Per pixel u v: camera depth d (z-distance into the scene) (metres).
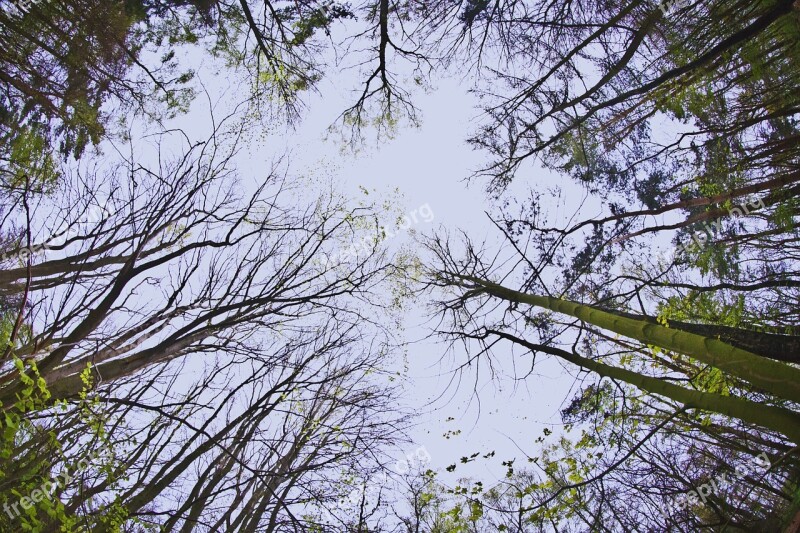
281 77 8.91
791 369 4.35
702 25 7.31
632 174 8.85
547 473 7.02
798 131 8.61
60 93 7.96
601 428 7.25
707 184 8.48
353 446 7.29
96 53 8.24
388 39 8.45
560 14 7.48
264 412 6.48
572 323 7.86
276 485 6.90
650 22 6.96
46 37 7.96
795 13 6.67
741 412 4.76
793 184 7.96
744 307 7.27
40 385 4.29
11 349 4.23
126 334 5.79
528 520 6.70
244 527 6.79
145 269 5.62
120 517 4.93
